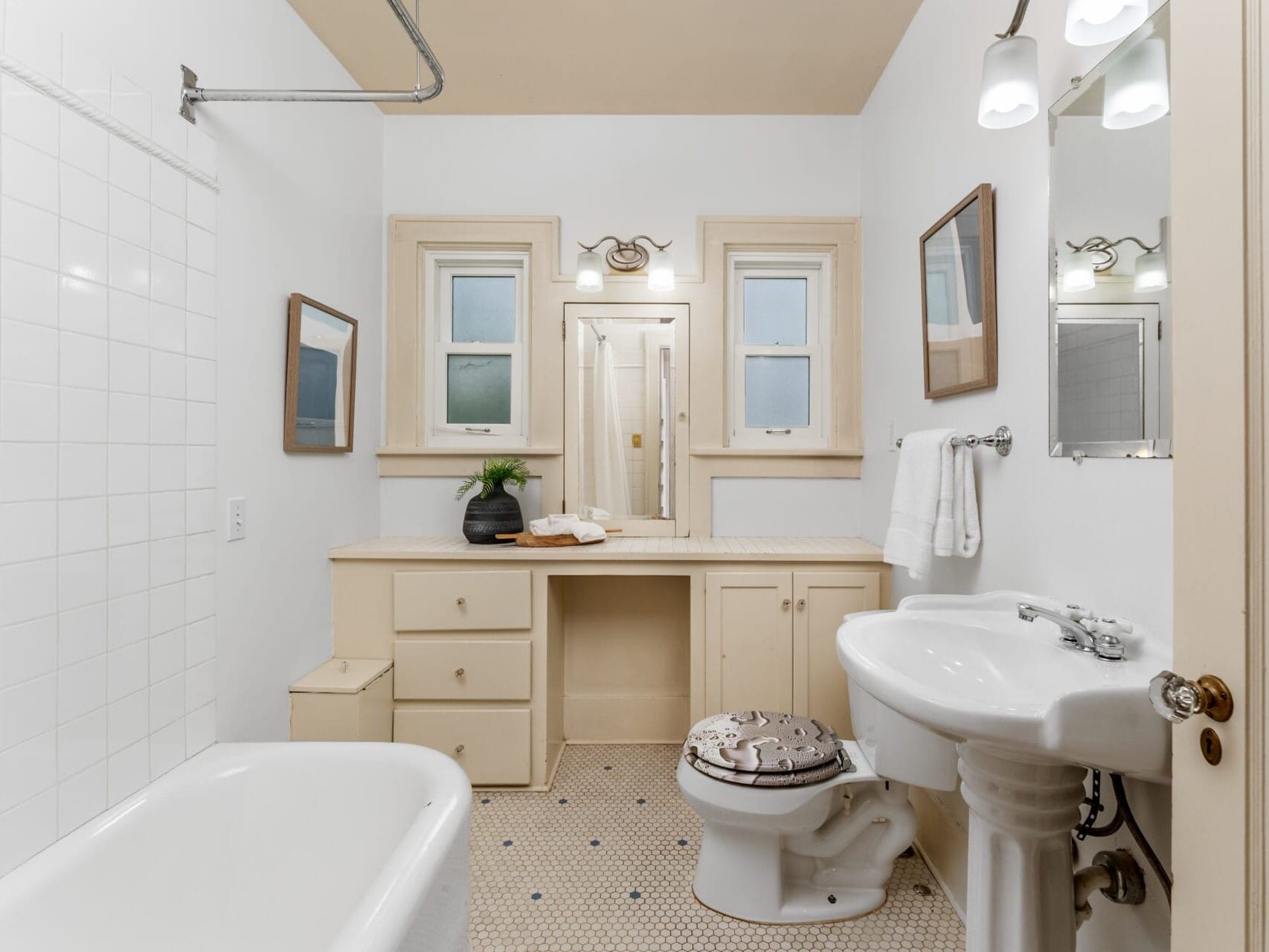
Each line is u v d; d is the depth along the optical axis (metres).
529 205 2.58
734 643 2.18
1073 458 1.21
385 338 2.58
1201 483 0.63
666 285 2.39
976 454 1.60
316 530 2.06
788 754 1.54
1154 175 0.99
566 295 2.56
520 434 2.64
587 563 2.17
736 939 1.49
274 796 1.37
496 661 2.15
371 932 0.81
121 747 1.24
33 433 1.07
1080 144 1.18
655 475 2.57
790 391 2.66
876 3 1.93
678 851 1.82
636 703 2.59
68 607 1.13
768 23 2.02
